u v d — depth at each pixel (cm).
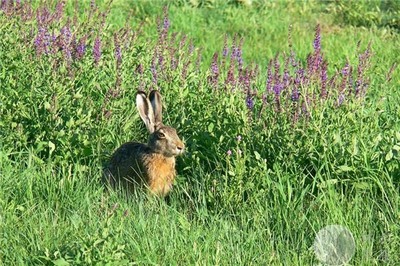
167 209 1410
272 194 1438
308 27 2877
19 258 1196
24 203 1399
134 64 1853
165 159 1490
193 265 1218
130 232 1281
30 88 1714
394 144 1523
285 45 2609
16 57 1859
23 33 1980
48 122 1623
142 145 1519
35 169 1512
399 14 2950
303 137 1516
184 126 1645
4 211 1346
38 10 2148
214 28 2797
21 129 1611
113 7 2792
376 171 1477
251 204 1416
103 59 1828
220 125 1600
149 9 2848
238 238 1295
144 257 1216
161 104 1543
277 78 1619
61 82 1694
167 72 1805
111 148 1623
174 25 2739
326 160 1473
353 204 1400
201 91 1706
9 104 1672
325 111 1571
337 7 3020
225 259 1241
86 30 2036
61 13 2144
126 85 1773
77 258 1153
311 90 1606
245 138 1552
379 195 1463
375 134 1577
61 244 1245
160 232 1309
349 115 1551
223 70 1952
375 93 1908
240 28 2798
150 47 1981
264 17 2927
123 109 1678
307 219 1352
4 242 1255
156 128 1498
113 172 1531
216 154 1558
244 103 1644
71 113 1647
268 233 1328
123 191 1497
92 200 1429
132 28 2597
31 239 1270
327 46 2578
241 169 1425
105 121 1625
